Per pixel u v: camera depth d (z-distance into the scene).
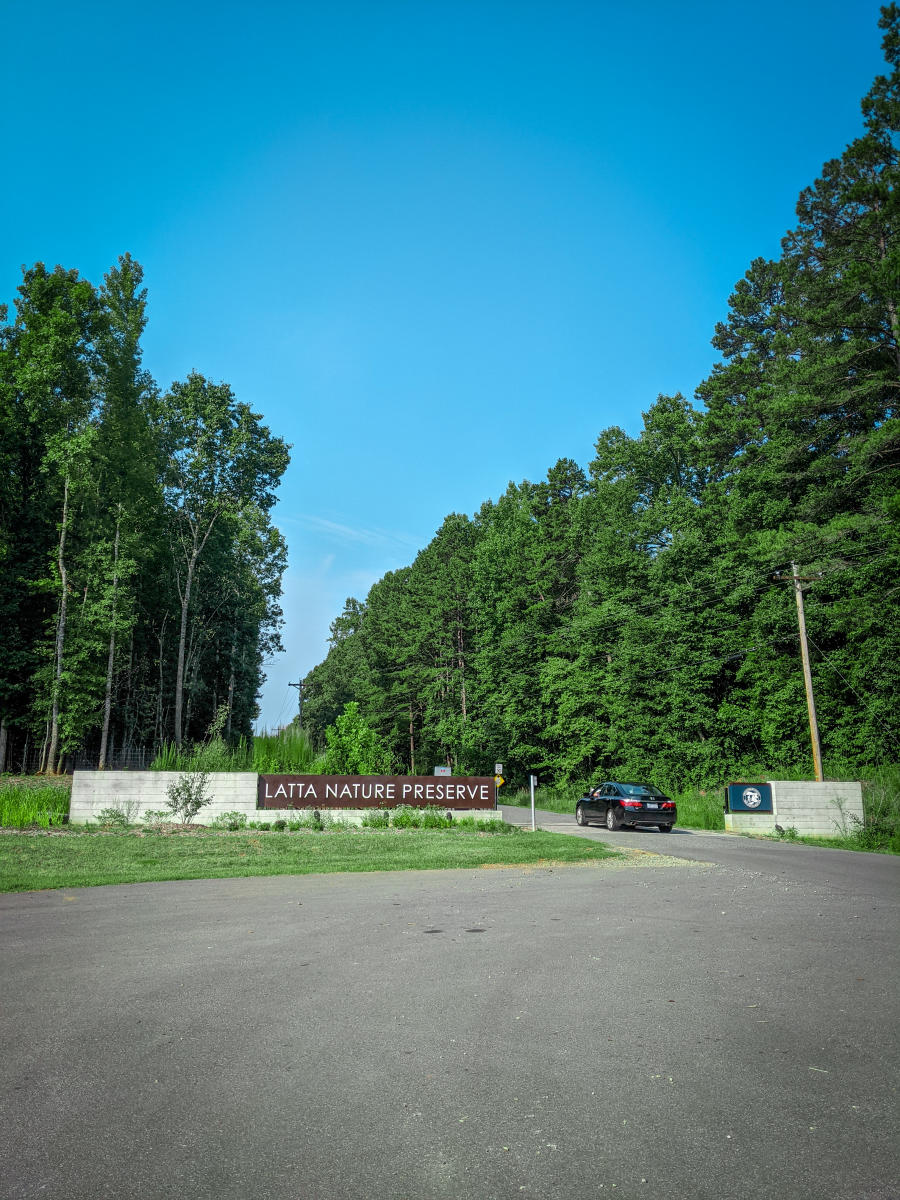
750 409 50.69
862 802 28.44
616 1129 4.27
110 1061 5.27
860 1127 4.27
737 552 42.47
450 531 78.81
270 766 28.33
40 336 45.31
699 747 41.22
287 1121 4.37
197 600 58.62
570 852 19.33
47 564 46.00
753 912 10.98
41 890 12.73
